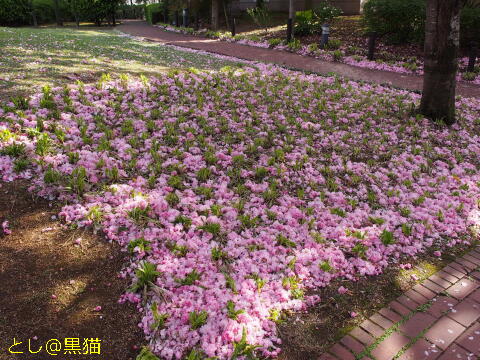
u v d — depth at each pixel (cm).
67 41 1234
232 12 2511
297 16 1750
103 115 596
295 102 755
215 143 554
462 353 265
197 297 297
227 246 355
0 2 2330
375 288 328
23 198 393
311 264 343
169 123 591
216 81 830
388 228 402
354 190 473
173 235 357
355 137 616
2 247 336
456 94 947
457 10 642
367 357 262
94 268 326
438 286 331
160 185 435
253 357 254
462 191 484
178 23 2350
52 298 295
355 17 2006
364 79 1052
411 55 1324
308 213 413
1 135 466
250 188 457
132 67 915
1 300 289
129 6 3400
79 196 398
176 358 255
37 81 708
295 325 288
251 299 296
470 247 391
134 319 285
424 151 593
